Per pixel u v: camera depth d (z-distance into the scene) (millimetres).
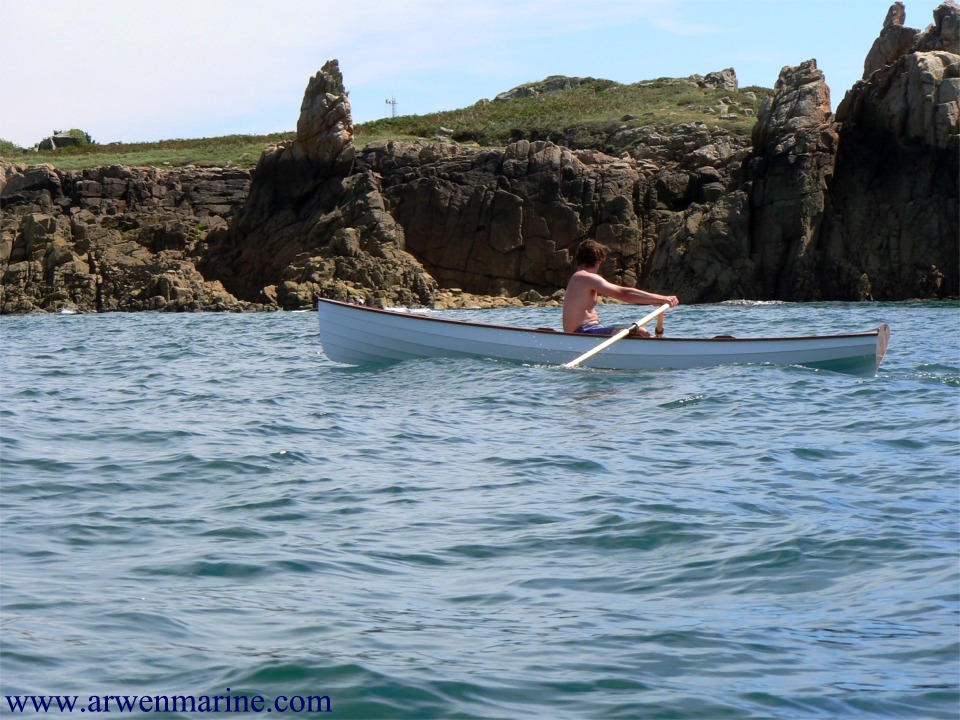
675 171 58781
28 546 6668
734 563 6277
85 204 62031
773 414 12023
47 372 19062
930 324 29562
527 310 49750
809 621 5250
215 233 60719
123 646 4828
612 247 56281
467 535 7008
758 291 51500
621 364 15891
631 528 7098
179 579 5961
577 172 57125
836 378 14875
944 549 6441
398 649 4832
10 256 57125
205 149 75562
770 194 51844
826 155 51625
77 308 53906
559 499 8023
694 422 11641
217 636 4992
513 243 56562
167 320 42312
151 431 11398
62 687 4355
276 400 14023
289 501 8047
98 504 7926
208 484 8680
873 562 6219
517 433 11148
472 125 74062
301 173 59438
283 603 5539
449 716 4113
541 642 4961
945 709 4199
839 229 50938
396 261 54688
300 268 54219
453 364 16578
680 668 4633
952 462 9141
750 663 4691
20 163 69438
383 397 14023
